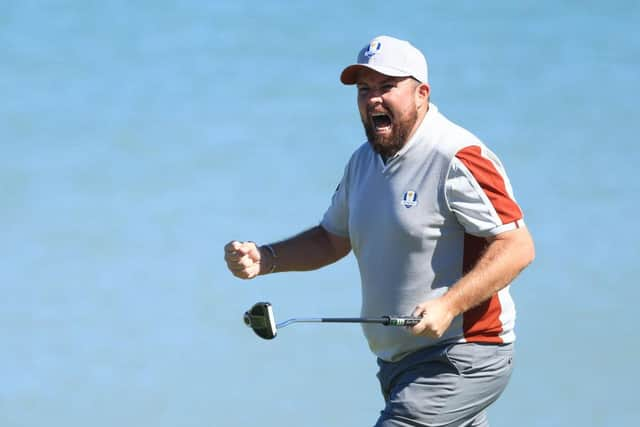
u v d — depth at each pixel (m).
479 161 18.92
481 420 20.64
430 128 19.33
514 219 18.81
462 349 19.42
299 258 21.50
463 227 19.23
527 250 18.73
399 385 19.88
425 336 18.88
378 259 19.75
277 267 21.33
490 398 19.94
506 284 18.61
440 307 18.17
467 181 18.84
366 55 19.41
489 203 18.77
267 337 18.58
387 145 19.33
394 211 19.38
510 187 19.28
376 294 19.84
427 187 19.14
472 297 18.38
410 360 19.78
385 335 19.89
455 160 18.91
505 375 19.92
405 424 19.61
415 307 18.95
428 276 19.34
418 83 19.38
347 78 19.73
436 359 19.56
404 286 19.50
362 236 19.97
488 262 18.55
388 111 19.23
